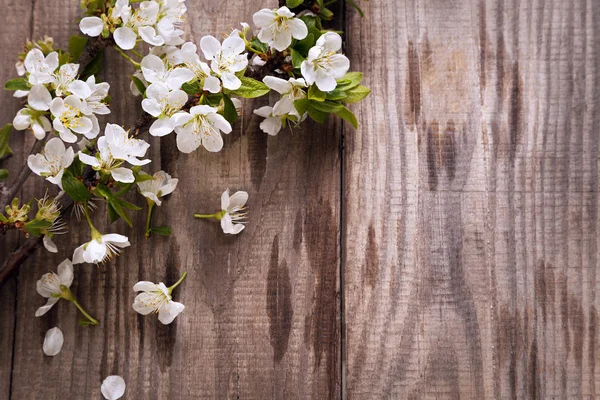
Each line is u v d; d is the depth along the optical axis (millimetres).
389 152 664
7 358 658
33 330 660
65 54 650
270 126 656
